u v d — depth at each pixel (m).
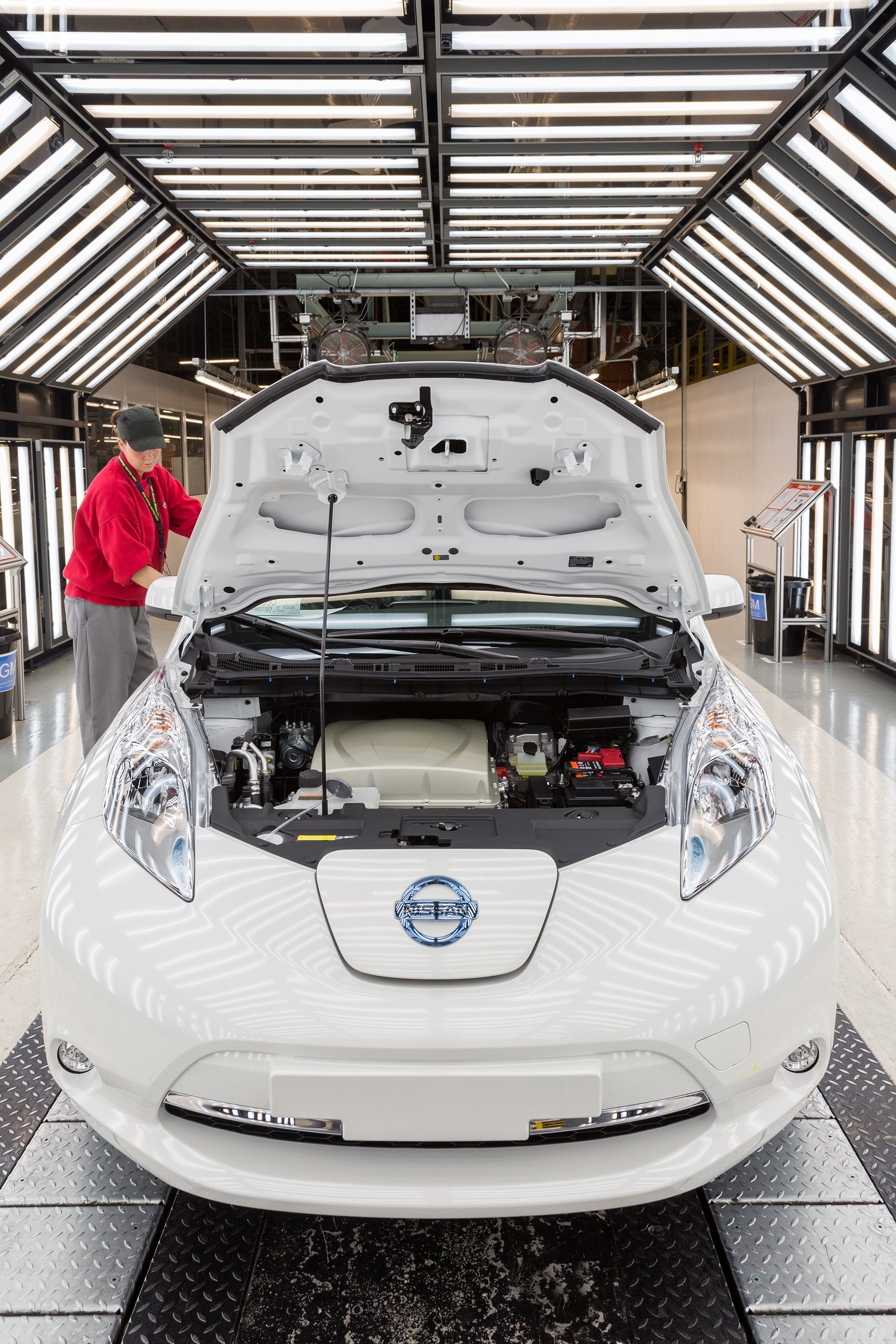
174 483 3.84
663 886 1.58
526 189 6.12
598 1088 1.38
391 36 3.95
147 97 4.63
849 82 4.27
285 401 2.02
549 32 3.98
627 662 2.24
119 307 7.17
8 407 7.00
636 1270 1.64
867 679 6.52
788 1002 1.51
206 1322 1.54
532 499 2.25
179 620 2.52
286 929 1.50
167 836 1.68
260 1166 1.44
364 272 10.18
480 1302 1.58
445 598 2.61
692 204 6.43
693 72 4.21
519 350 9.39
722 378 11.81
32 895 3.12
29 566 7.09
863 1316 1.53
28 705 5.93
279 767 2.27
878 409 6.61
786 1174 1.84
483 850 1.66
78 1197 1.80
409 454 2.10
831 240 5.79
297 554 2.31
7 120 4.56
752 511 10.64
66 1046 1.59
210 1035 1.40
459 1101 1.38
